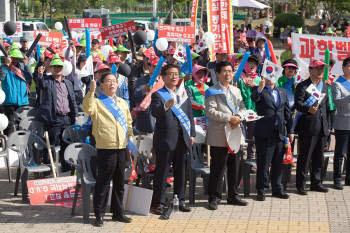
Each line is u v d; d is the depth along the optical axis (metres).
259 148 8.09
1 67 11.08
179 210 7.60
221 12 11.88
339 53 10.76
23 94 11.30
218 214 7.50
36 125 8.95
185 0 49.06
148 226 6.98
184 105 7.46
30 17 60.72
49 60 10.10
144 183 8.33
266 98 7.96
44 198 7.83
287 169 8.58
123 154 7.02
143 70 9.64
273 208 7.77
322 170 9.34
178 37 11.45
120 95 9.70
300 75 10.66
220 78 7.64
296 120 8.50
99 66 8.49
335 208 7.74
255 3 28.84
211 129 7.61
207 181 8.45
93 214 7.50
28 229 6.87
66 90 9.13
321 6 57.03
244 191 8.38
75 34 14.77
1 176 9.62
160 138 7.31
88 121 8.57
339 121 8.72
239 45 14.23
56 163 8.74
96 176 7.14
